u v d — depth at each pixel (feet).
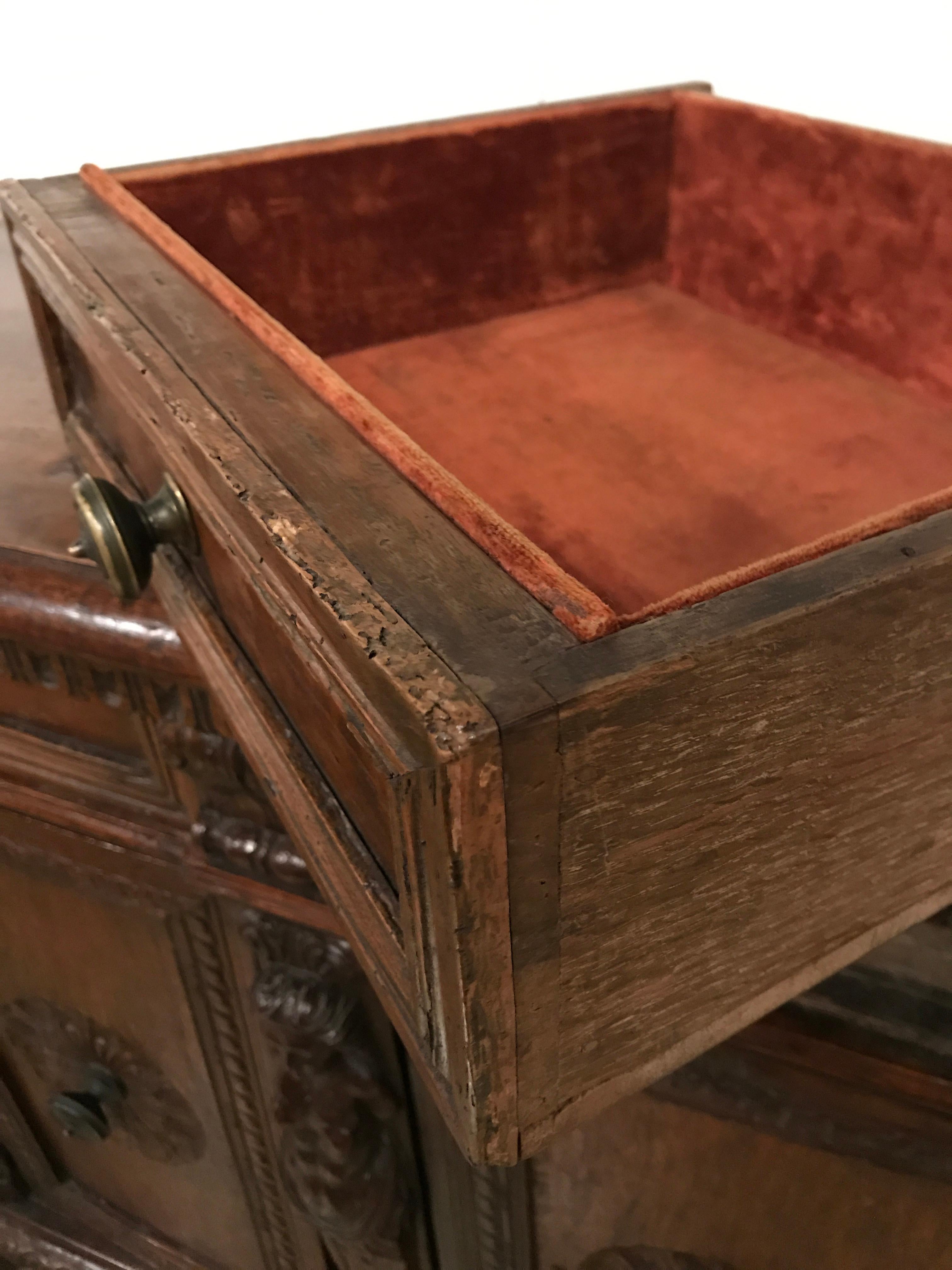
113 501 1.75
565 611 1.01
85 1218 3.70
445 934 1.05
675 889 1.20
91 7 3.50
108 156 3.84
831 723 1.19
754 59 3.16
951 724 1.34
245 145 3.82
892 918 1.55
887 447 2.27
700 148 2.77
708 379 2.55
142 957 2.61
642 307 2.93
